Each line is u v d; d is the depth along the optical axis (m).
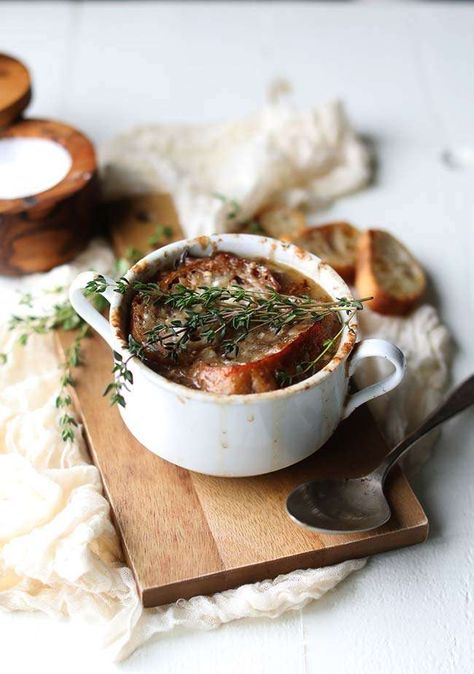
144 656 0.64
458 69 1.04
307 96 1.00
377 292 0.78
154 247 0.83
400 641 0.65
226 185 0.90
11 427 0.71
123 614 0.64
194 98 1.00
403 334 0.79
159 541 0.66
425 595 0.66
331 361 0.64
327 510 0.66
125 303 0.67
